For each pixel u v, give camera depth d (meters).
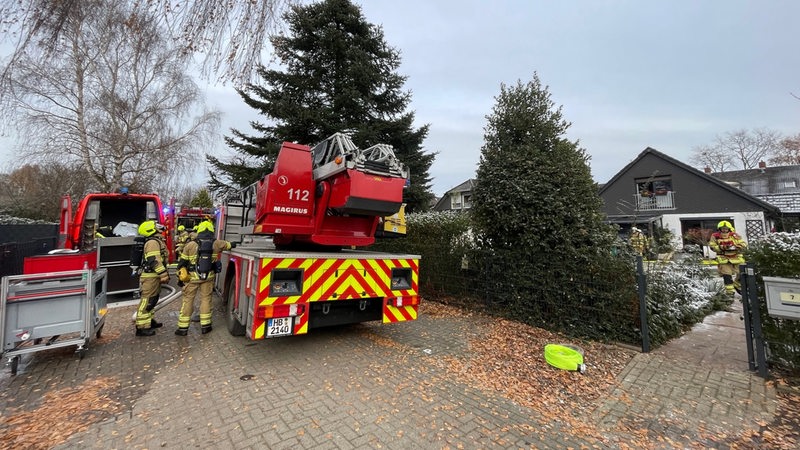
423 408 3.29
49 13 3.00
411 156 15.44
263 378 3.88
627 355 4.70
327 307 4.56
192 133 16.95
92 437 2.76
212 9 3.03
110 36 3.36
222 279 6.55
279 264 4.07
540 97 6.52
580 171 5.81
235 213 8.62
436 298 8.01
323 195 4.93
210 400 3.37
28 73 4.04
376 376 3.99
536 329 5.83
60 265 4.44
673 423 3.12
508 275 6.38
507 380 3.95
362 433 2.86
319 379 3.88
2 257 7.20
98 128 14.34
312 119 13.52
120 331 5.62
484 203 6.48
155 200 9.37
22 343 4.42
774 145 38.16
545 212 5.81
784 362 4.06
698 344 5.18
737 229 20.41
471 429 2.96
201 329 5.56
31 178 16.53
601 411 3.31
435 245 7.98
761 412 3.28
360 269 4.63
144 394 3.49
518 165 6.12
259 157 15.76
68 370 4.07
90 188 15.88
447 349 4.93
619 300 5.07
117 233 9.01
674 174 22.61
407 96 15.70
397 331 5.77
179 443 2.70
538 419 3.15
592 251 5.50
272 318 4.03
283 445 2.68
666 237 10.18
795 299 3.68
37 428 2.88
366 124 14.23
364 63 14.34
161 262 5.45
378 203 4.64
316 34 14.34
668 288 5.99
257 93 14.43
